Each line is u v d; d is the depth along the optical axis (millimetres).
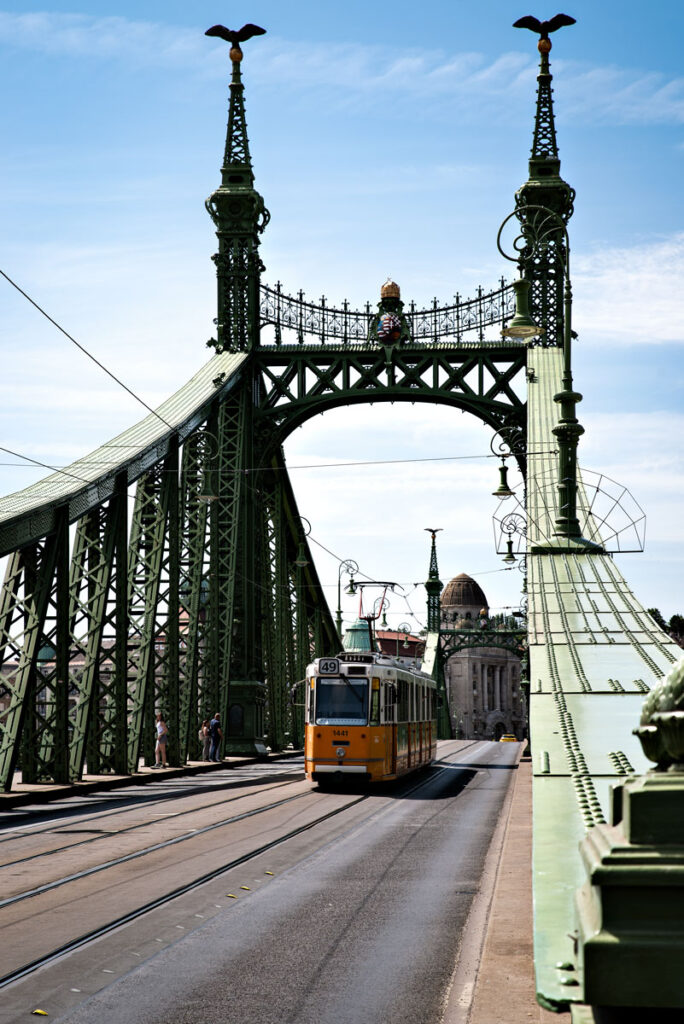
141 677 33469
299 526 61500
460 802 27219
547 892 5062
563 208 48500
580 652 17375
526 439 48312
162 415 38875
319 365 50781
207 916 11945
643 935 3148
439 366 49156
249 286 49375
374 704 30766
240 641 49031
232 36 50312
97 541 30172
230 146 50062
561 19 48844
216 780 33750
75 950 10273
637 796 3275
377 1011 8305
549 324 48344
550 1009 3645
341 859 16578
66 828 20031
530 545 28078
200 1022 8008
